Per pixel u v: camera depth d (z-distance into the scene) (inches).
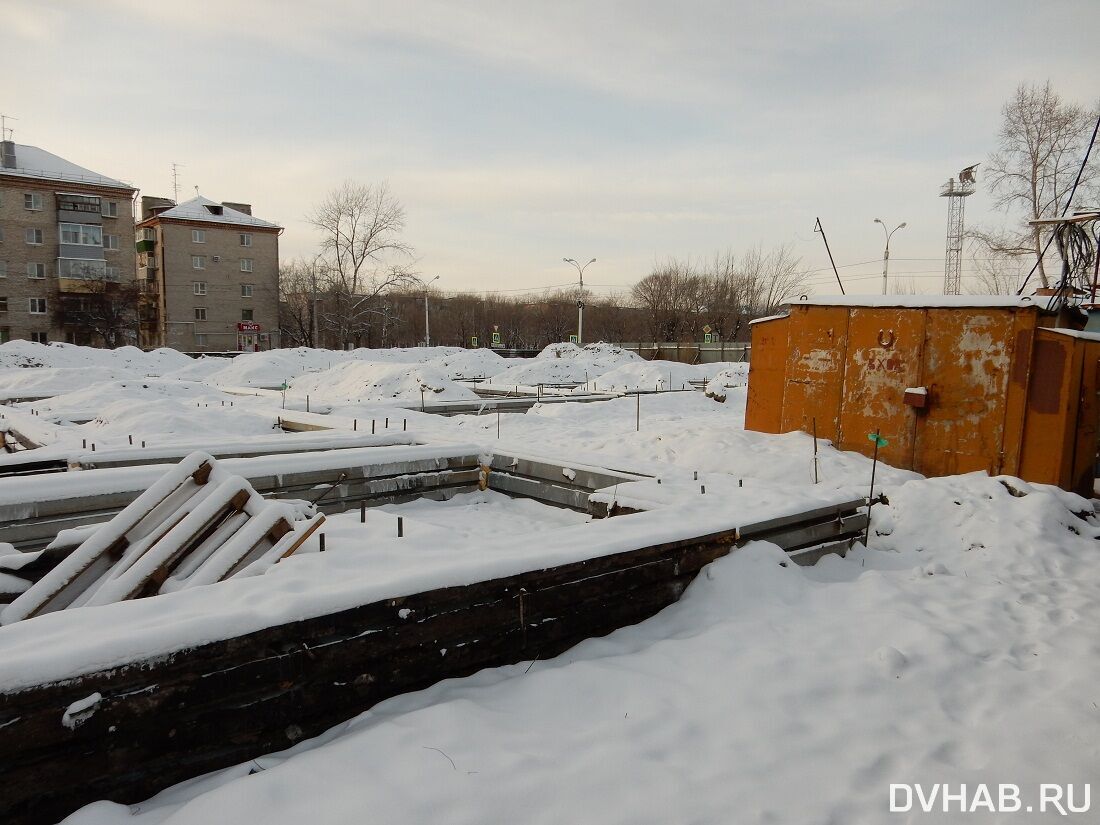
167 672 111.4
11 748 97.9
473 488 342.6
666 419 601.0
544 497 315.6
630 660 157.2
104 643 106.8
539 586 161.0
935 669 155.5
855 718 136.4
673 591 189.9
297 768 111.7
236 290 2279.8
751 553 203.9
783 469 315.6
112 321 1984.5
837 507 241.1
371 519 199.8
